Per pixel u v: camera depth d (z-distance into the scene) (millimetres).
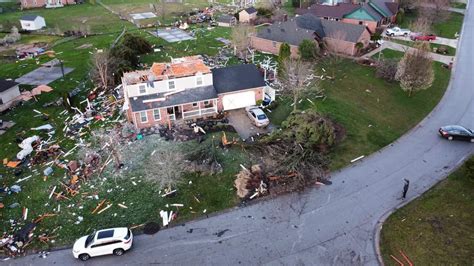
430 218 28578
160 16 93875
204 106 41906
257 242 26953
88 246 25359
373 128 40938
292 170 33094
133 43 61906
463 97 48062
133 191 31672
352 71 55250
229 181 32562
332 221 28719
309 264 25203
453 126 39500
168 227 28375
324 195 31328
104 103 45844
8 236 27844
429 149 37406
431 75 45938
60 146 38062
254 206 30219
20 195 31781
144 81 40062
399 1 85000
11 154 37406
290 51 55250
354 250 26219
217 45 67250
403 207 29938
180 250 26406
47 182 33062
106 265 25359
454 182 32438
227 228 28188
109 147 37000
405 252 25812
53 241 27359
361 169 34438
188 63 43594
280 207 30109
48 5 110312
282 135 36688
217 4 106625
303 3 94188
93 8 106938
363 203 30438
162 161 34219
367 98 47531
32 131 41250
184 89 41375
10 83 47062
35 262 25750
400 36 71500
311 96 47156
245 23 76375
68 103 44719
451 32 73062
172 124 40344
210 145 36562
